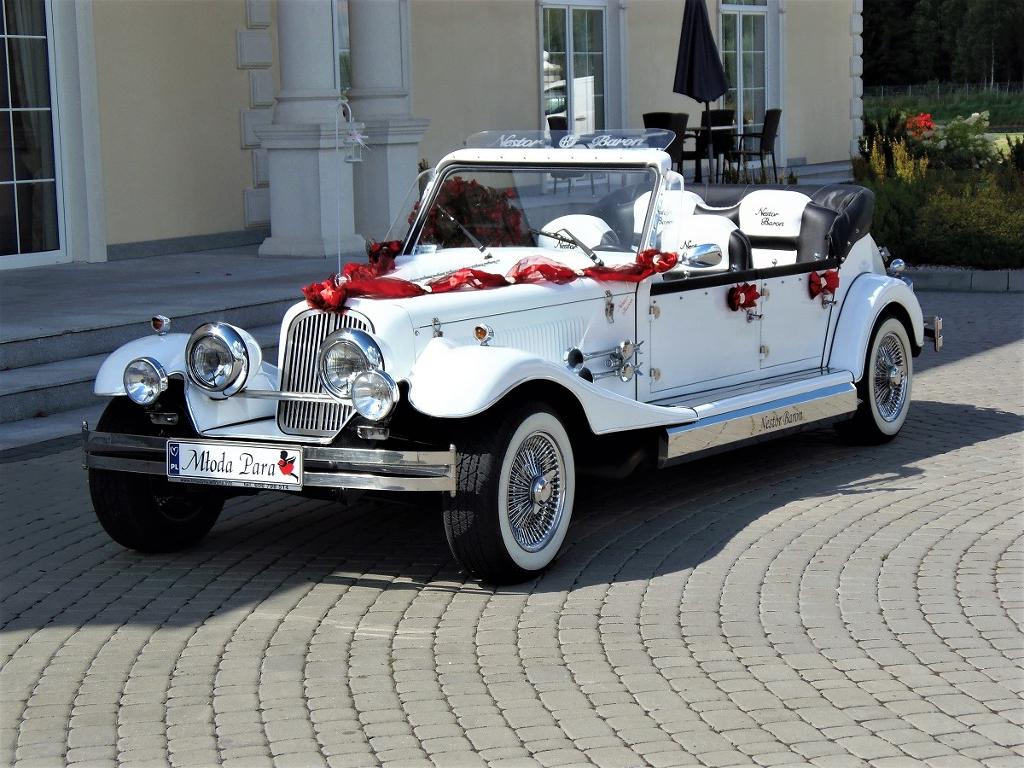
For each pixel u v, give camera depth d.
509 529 5.54
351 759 4.05
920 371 10.32
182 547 6.26
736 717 4.31
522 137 7.17
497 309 5.98
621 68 21.56
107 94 13.95
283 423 5.87
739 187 8.62
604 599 5.47
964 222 15.23
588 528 6.48
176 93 14.71
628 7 21.62
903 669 4.69
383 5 15.03
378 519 6.75
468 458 5.44
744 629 5.10
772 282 7.53
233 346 5.81
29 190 13.37
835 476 7.41
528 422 5.56
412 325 5.65
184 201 14.88
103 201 13.91
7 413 8.69
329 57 14.15
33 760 4.09
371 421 5.55
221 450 5.61
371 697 4.52
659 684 4.59
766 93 25.39
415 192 7.27
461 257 7.01
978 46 76.06
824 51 26.88
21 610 5.45
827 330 7.97
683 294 6.94
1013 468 7.50
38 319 10.11
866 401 7.95
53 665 4.87
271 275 12.62
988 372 10.21
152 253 14.45
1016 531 6.32
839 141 27.64
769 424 7.06
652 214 6.78
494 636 5.08
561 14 20.50
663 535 6.34
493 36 19.09
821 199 8.39
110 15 13.92
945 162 21.86
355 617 5.32
